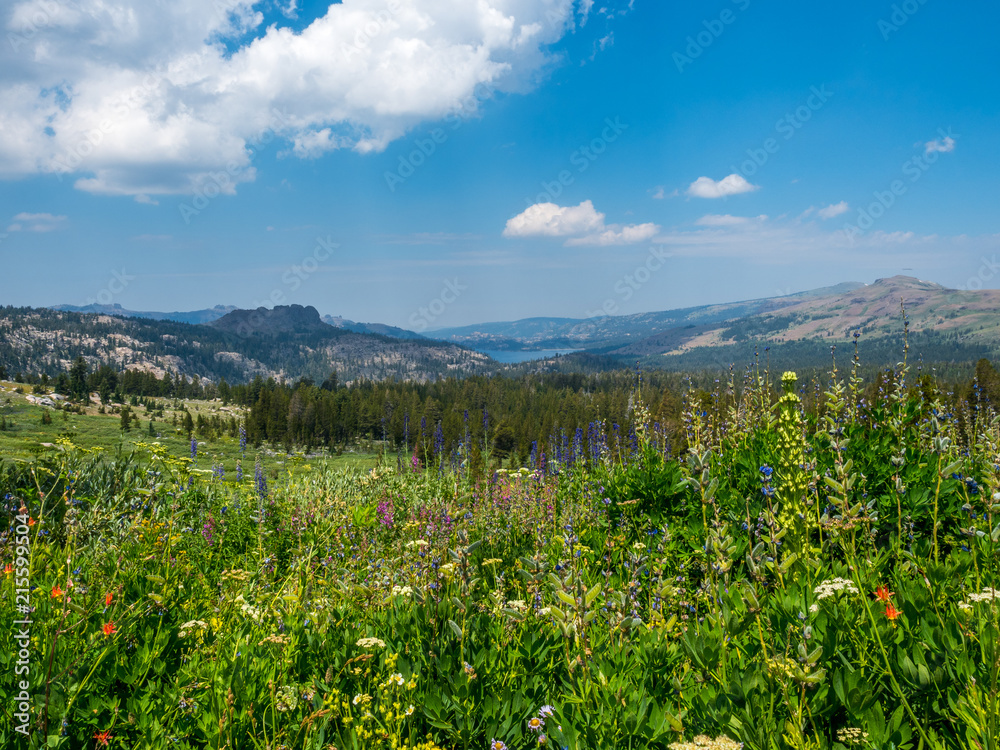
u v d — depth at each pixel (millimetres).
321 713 2857
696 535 5434
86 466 7035
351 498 10703
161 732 3082
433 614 3869
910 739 2480
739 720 2648
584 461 10039
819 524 3963
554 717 2863
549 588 4445
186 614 4445
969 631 2807
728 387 8242
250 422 95750
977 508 4551
